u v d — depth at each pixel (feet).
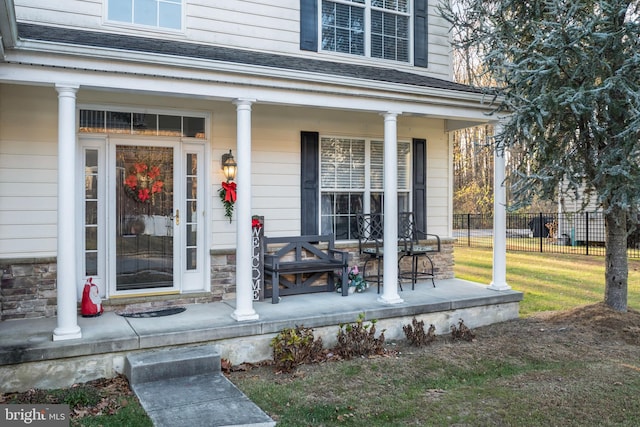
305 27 24.09
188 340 15.93
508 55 20.88
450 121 26.68
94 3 20.10
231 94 17.16
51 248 18.44
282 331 16.78
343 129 24.36
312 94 18.71
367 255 24.76
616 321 20.79
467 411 12.77
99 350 14.70
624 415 12.55
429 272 26.48
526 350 18.10
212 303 20.45
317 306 19.70
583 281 33.63
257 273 20.81
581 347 18.47
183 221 20.70
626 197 18.40
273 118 22.54
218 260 21.06
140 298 19.29
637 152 18.20
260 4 23.15
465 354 17.63
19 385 13.84
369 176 25.31
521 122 19.34
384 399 13.55
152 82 15.93
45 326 16.61
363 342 17.47
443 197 27.30
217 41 22.24
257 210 22.26
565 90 18.56
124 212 19.74
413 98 20.62
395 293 20.40
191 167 20.89
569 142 21.13
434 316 20.74
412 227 25.57
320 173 24.00
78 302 18.75
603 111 19.10
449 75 28.32
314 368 16.07
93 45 15.11
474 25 24.49
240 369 16.14
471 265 41.81
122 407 12.78
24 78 14.26
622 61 18.74
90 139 19.08
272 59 20.59
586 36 17.93
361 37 25.90
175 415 12.19
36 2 19.17
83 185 19.02
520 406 13.05
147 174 20.11
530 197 20.33
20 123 17.97
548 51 18.95
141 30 20.83
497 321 22.48
